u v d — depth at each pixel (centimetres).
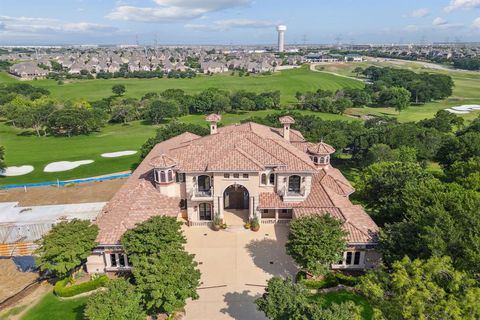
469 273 2534
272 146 4600
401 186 4275
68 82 19388
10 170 7156
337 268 3678
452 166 5347
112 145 9062
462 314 2167
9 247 4184
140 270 2877
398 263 2589
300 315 2400
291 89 17088
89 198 5709
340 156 7675
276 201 4328
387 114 12812
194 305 3192
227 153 4319
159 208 4062
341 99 12875
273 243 4125
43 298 3403
